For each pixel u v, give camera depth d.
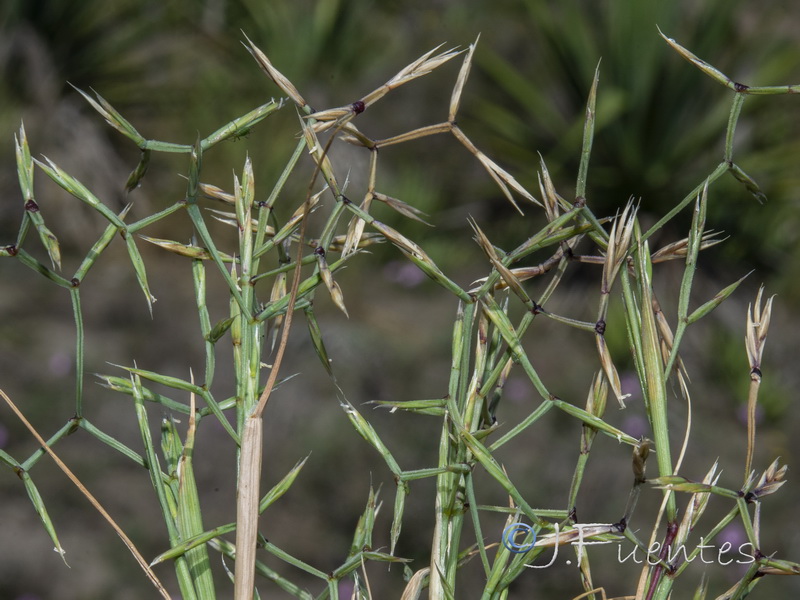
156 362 8.62
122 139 11.38
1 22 11.11
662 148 9.91
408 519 6.25
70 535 6.06
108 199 10.90
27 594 5.52
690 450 7.64
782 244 10.54
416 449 6.99
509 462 6.89
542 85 10.91
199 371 8.54
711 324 9.67
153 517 6.35
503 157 10.88
